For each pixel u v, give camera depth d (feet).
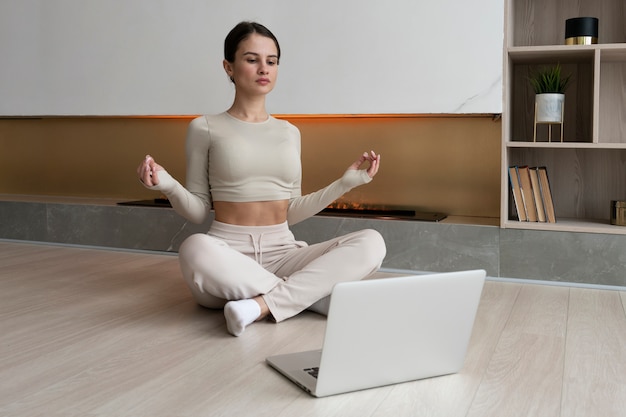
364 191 12.53
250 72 8.47
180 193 8.24
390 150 12.32
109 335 7.30
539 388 5.81
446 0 10.30
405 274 10.67
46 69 12.90
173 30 11.90
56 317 8.02
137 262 11.55
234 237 8.53
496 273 10.34
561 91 10.62
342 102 10.95
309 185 12.87
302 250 8.61
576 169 11.24
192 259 7.84
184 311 8.34
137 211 12.51
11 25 13.08
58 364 6.34
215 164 8.50
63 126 14.70
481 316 8.22
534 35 11.22
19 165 15.17
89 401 5.43
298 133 9.10
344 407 5.37
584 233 9.87
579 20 10.16
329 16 10.91
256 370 6.21
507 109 10.33
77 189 14.71
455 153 11.93
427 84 10.49
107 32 12.36
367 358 5.68
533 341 7.19
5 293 9.20
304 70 11.11
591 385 5.88
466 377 6.09
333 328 5.43
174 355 6.63
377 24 10.66
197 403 5.41
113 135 14.28
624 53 10.05
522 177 10.36
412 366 5.94
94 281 10.02
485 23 10.16
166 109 12.07
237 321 7.18
